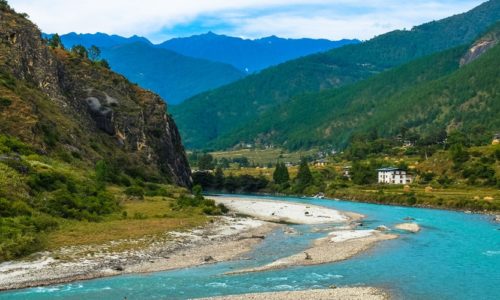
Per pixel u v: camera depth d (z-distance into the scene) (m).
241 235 97.31
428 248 84.94
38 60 181.00
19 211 83.75
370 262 74.12
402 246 86.69
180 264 71.81
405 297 56.38
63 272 64.31
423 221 123.44
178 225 99.12
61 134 152.75
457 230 105.94
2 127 129.38
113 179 151.25
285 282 62.69
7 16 182.12
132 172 183.12
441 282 62.81
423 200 167.62
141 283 61.44
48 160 126.94
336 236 97.56
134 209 114.62
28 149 125.69
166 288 59.31
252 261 75.00
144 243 82.00
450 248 84.94
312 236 98.56
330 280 63.75
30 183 97.69
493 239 94.12
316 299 54.97
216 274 66.56
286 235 99.56
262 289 59.47
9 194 87.31
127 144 199.50
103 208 104.88
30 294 55.84
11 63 163.50
